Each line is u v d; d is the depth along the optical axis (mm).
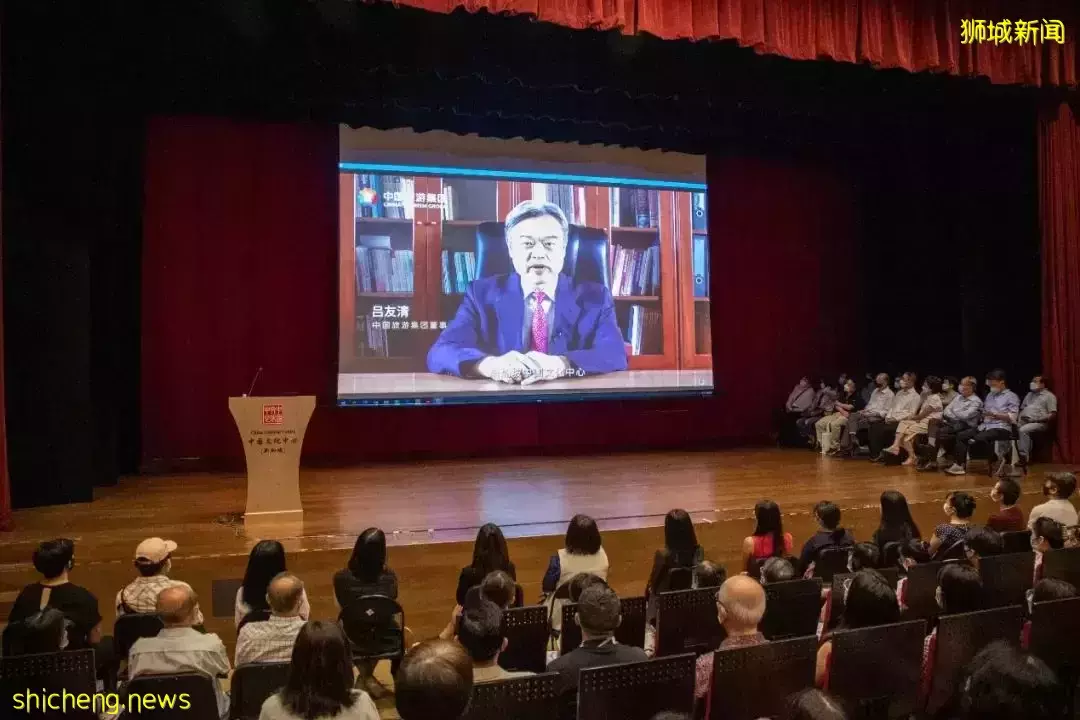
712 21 5941
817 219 10055
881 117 8117
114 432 6805
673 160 9336
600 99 8008
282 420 4926
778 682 2330
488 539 3463
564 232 8867
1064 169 7484
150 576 3227
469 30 6246
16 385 5648
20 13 5539
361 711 1912
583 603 2406
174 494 6305
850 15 6379
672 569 3660
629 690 2154
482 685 2031
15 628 2477
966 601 2754
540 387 8711
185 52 6203
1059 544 3799
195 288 7738
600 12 5605
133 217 7484
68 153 5945
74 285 5941
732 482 6770
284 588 2705
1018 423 7215
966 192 8719
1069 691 2703
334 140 8164
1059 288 7453
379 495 6180
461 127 8312
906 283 9578
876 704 2477
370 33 6090
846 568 3836
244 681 2305
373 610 2928
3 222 5613
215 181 7812
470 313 8516
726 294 9570
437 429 8594
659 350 9234
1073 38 6961
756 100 7328
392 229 8320
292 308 8039
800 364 9945
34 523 5070
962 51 6660
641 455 8859
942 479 6781
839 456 8570
